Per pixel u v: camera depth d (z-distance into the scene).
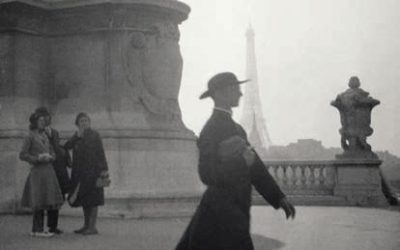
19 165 15.26
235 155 5.21
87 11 15.75
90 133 11.46
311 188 23.81
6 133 15.30
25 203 10.98
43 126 11.27
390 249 9.65
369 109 23.20
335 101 23.48
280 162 24.55
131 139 15.06
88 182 11.28
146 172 15.09
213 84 5.57
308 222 14.59
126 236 10.99
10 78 15.91
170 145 15.57
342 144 23.45
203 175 5.26
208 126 5.42
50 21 16.27
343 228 12.98
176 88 16.48
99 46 15.75
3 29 15.97
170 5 15.98
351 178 22.72
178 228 12.30
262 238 11.02
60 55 16.19
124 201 14.39
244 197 5.30
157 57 15.97
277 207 5.48
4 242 10.12
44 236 10.88
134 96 15.58
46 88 16.23
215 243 5.23
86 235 11.15
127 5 15.48
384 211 18.67
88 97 15.79
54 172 11.12
